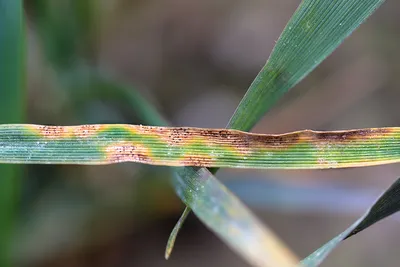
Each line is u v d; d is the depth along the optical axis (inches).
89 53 8.2
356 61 10.6
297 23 6.1
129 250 8.7
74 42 8.1
